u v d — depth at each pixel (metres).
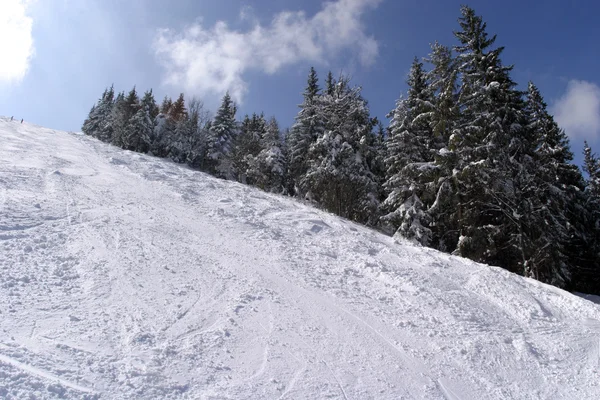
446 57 20.50
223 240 10.52
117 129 46.88
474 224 18.34
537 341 7.62
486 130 18.19
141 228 9.98
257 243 10.80
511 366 6.48
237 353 5.24
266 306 6.93
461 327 7.61
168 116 50.84
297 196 31.80
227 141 41.78
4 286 5.65
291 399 4.41
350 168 24.80
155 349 4.86
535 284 11.41
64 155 19.14
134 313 5.73
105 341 4.82
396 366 5.74
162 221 11.05
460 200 18.50
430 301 8.61
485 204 18.08
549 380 6.25
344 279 9.24
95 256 7.59
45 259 6.94
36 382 3.73
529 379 6.18
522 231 17.47
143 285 6.78
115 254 7.90
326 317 6.99
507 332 7.80
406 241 16.08
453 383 5.62
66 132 33.53
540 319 8.76
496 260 19.95
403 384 5.29
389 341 6.53
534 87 21.91
